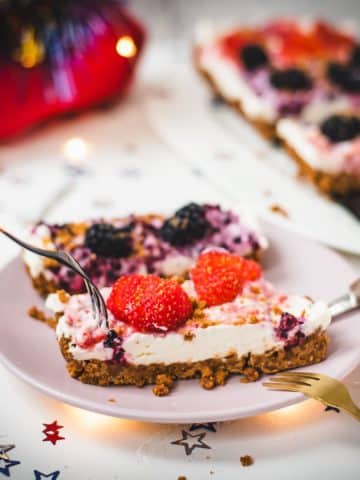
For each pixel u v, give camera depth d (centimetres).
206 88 96
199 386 49
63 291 52
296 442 47
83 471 46
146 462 46
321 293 56
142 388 49
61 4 80
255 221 60
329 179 71
